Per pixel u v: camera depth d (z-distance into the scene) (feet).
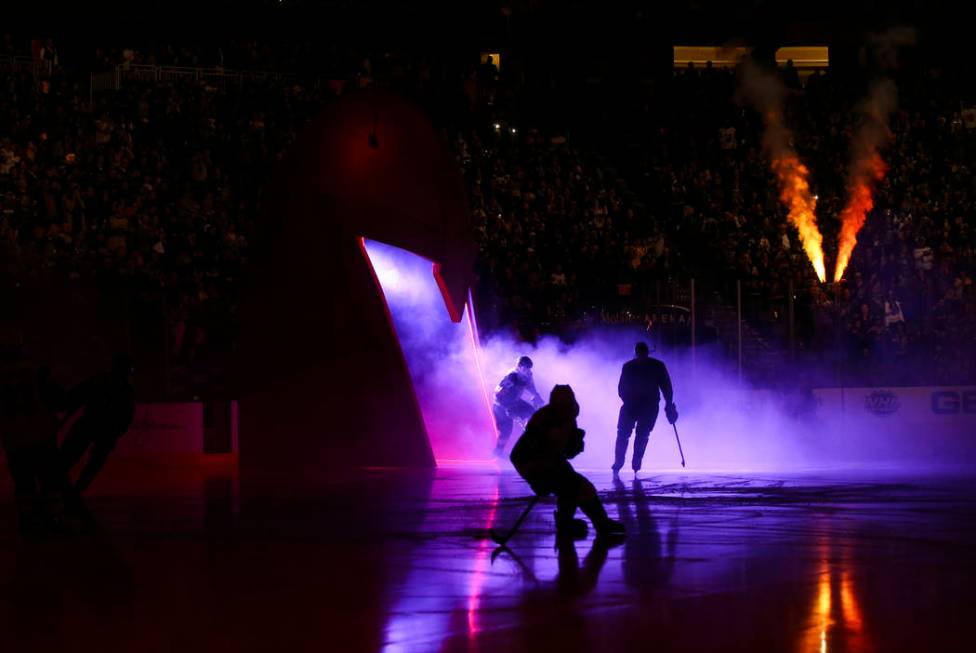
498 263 92.22
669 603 22.72
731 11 131.64
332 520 37.29
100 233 82.69
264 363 60.54
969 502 41.78
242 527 35.63
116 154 92.17
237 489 48.39
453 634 20.20
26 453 34.50
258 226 61.98
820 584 24.73
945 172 116.78
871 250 102.22
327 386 59.62
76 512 37.86
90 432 44.27
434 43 127.75
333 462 59.47
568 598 23.38
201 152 94.94
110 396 44.39
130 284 72.38
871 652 18.54
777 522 35.91
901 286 97.09
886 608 22.08
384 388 59.16
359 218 59.21
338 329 59.52
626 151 115.44
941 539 31.86
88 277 71.26
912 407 83.92
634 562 28.04
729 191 110.01
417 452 58.85
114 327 68.59
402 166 60.29
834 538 32.14
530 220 98.63
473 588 24.67
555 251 95.25
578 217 100.83
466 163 103.86
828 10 132.16
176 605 23.20
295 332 60.03
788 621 20.93
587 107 120.16
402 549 30.68
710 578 25.62
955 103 123.75
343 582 25.61
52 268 69.97
